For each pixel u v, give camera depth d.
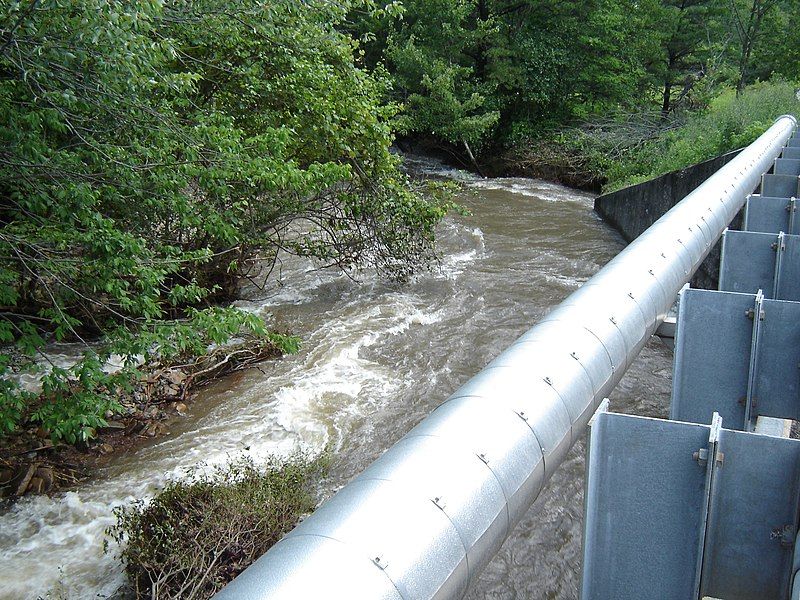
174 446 8.27
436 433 2.96
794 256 6.38
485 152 31.64
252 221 11.94
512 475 2.95
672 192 15.95
